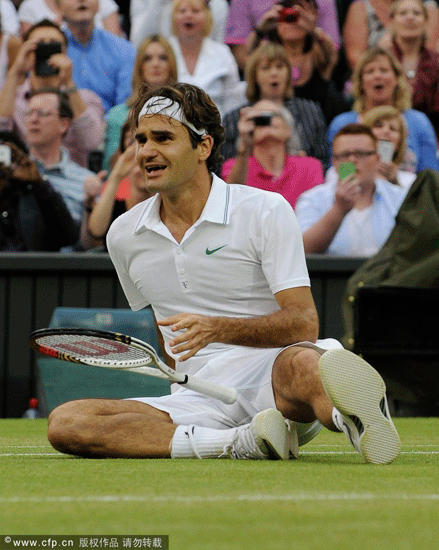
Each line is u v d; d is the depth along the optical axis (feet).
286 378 35.53
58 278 87.86
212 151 38.11
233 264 37.55
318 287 87.51
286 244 36.81
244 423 38.09
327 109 102.68
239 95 106.63
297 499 24.88
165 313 39.60
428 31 108.17
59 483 28.43
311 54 103.24
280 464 33.76
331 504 24.03
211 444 35.76
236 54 108.47
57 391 73.61
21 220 93.76
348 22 107.86
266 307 38.24
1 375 87.45
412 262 78.74
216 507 23.49
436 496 25.64
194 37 104.94
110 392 73.26
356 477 29.78
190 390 38.68
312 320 36.78
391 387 80.02
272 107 97.60
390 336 78.79
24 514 22.56
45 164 97.71
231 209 37.40
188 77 104.88
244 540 19.27
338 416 33.71
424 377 79.87
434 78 106.93
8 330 87.61
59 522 21.52
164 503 24.14
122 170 92.63
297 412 36.37
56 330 34.47
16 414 87.51
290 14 102.47
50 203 94.02
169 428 36.24
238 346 37.91
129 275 40.24
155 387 72.79
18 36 105.19
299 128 99.91
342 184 91.35
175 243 37.73
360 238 93.81
